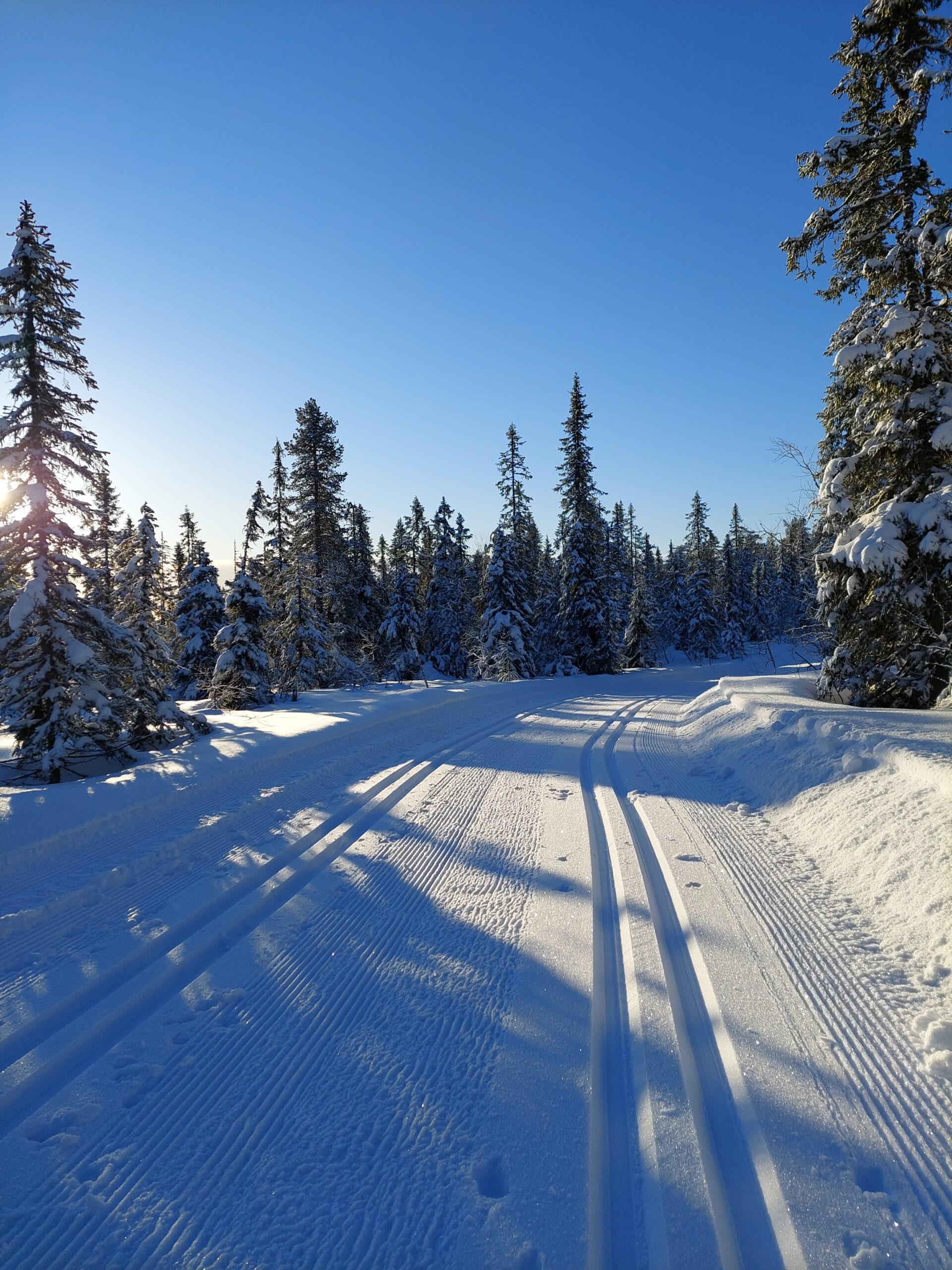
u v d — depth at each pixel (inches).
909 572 407.5
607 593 1403.8
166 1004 138.3
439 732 480.4
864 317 457.7
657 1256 81.6
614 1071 116.6
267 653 907.4
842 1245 81.8
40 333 402.6
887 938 153.3
